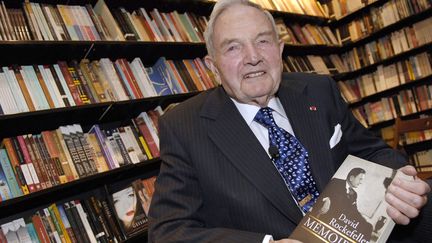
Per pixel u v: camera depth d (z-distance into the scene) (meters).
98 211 2.38
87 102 2.44
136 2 3.02
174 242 1.13
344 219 1.01
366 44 4.85
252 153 1.26
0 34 2.13
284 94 1.42
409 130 3.12
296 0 4.50
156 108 2.93
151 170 3.08
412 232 1.21
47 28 2.36
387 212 0.99
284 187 1.22
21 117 2.17
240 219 1.22
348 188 1.08
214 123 1.32
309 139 1.32
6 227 2.03
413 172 1.03
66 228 2.21
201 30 3.27
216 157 1.27
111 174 2.55
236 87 1.30
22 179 2.07
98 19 2.67
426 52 4.34
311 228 1.03
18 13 2.28
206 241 1.10
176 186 1.26
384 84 4.70
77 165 2.30
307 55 4.52
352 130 1.47
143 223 2.55
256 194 1.21
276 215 1.20
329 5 5.06
